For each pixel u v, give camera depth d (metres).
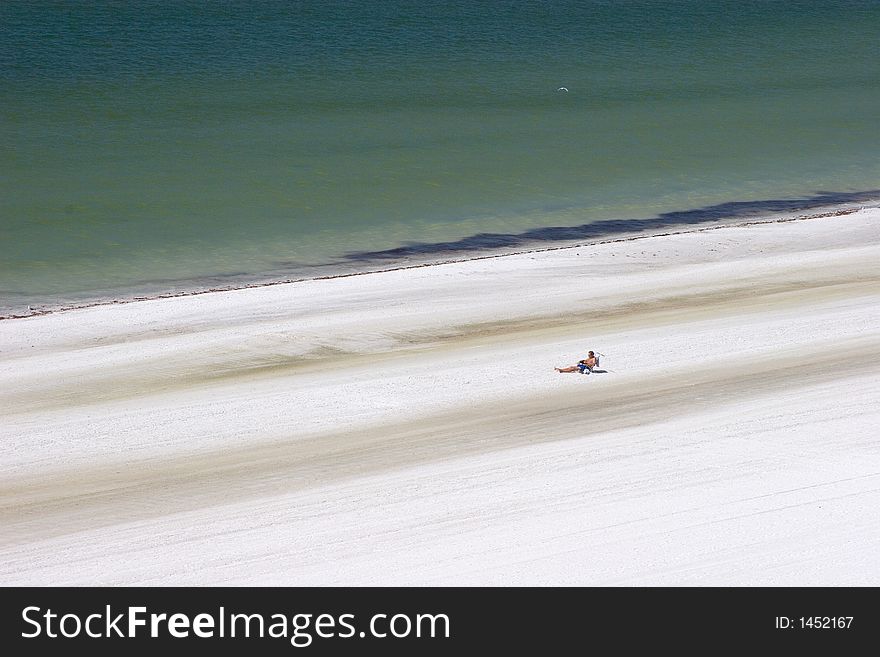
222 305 129.50
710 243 158.00
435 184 194.00
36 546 70.50
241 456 86.06
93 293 137.75
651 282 139.25
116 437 90.50
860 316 121.62
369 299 131.88
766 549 66.75
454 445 86.81
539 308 128.62
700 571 64.69
